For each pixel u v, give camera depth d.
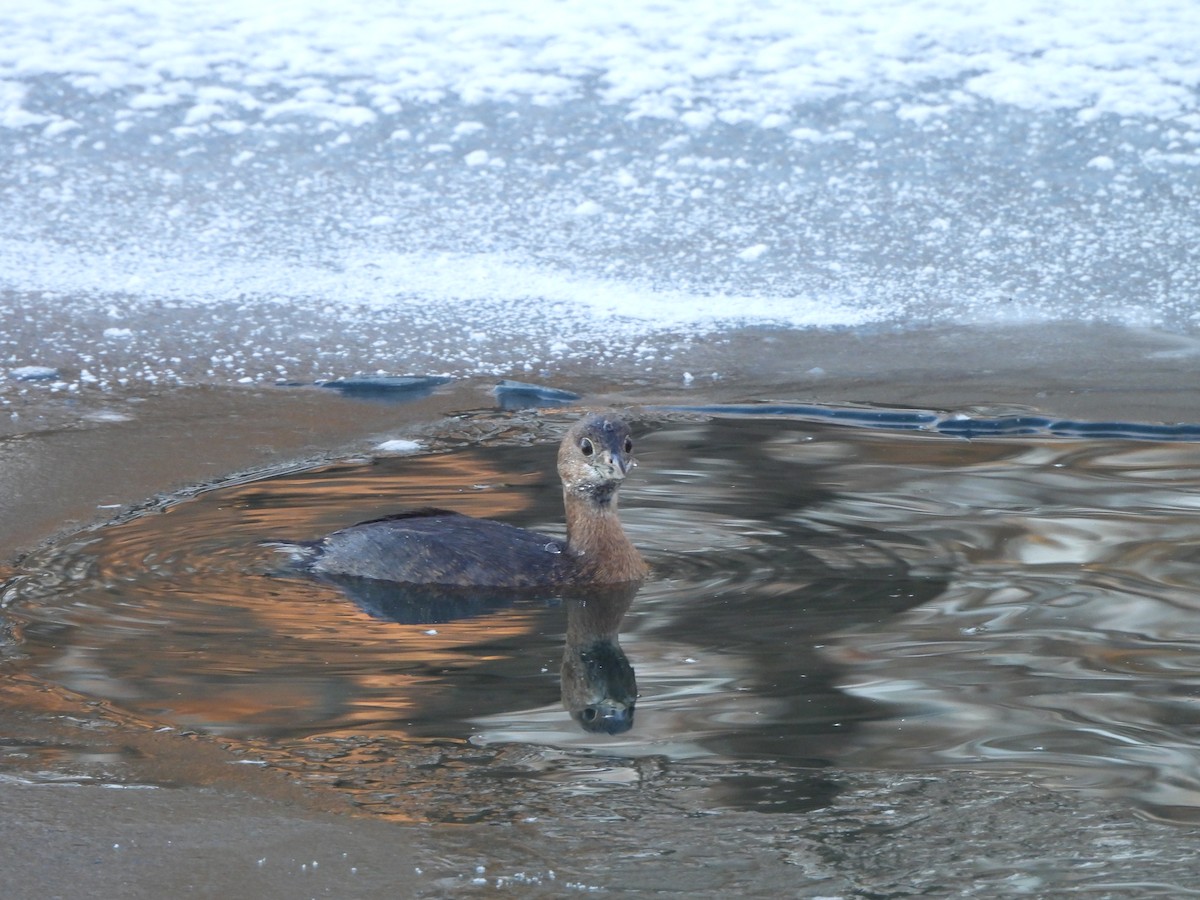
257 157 28.67
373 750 10.55
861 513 15.45
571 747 10.59
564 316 22.75
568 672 11.95
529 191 27.38
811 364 21.05
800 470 16.91
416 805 9.80
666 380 20.47
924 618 12.84
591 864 9.11
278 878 8.95
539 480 16.81
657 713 11.12
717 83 31.80
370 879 8.95
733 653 12.26
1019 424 18.69
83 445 17.72
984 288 23.86
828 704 11.22
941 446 17.83
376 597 13.62
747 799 9.84
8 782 10.07
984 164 28.36
